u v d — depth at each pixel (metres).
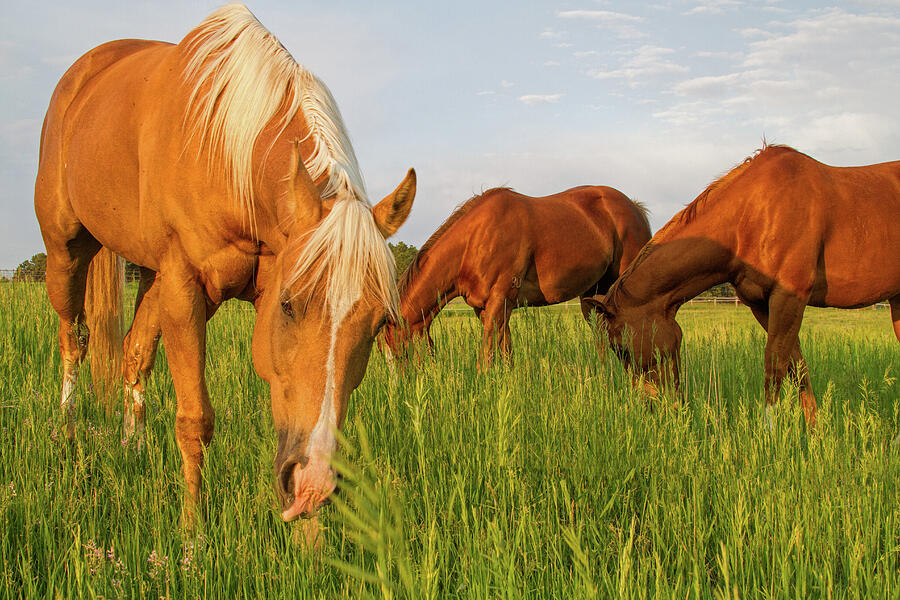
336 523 2.33
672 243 4.54
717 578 2.23
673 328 4.52
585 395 3.48
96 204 3.28
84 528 2.33
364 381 3.87
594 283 7.30
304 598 1.91
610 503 2.45
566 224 6.77
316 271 1.91
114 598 1.93
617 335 4.47
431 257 6.11
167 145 2.79
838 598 1.98
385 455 2.84
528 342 5.01
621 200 7.75
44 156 3.79
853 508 2.42
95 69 3.76
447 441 2.95
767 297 4.57
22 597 1.95
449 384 3.50
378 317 1.98
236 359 4.66
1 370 4.29
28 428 3.10
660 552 2.30
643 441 3.08
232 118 2.59
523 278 6.48
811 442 2.92
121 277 3.99
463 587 1.97
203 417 2.73
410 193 2.16
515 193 6.66
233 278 2.85
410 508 2.31
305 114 2.61
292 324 1.97
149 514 2.46
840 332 9.72
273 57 2.73
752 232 4.42
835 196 4.35
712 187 4.58
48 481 2.62
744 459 2.88
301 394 1.91
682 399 4.23
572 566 2.16
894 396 4.87
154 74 3.06
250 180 2.58
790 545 2.08
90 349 3.86
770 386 4.37
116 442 3.24
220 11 2.97
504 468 2.63
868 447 3.34
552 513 2.54
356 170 2.54
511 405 3.12
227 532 2.20
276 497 2.37
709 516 2.64
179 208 2.76
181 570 2.05
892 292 4.53
